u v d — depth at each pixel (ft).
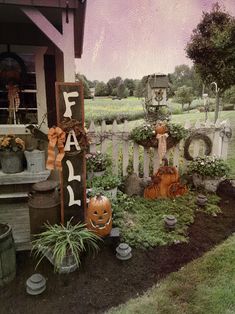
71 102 7.94
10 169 10.73
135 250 8.43
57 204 8.23
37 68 11.84
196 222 10.37
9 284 6.97
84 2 8.53
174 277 7.34
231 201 12.39
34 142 11.82
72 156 8.13
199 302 6.49
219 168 12.92
